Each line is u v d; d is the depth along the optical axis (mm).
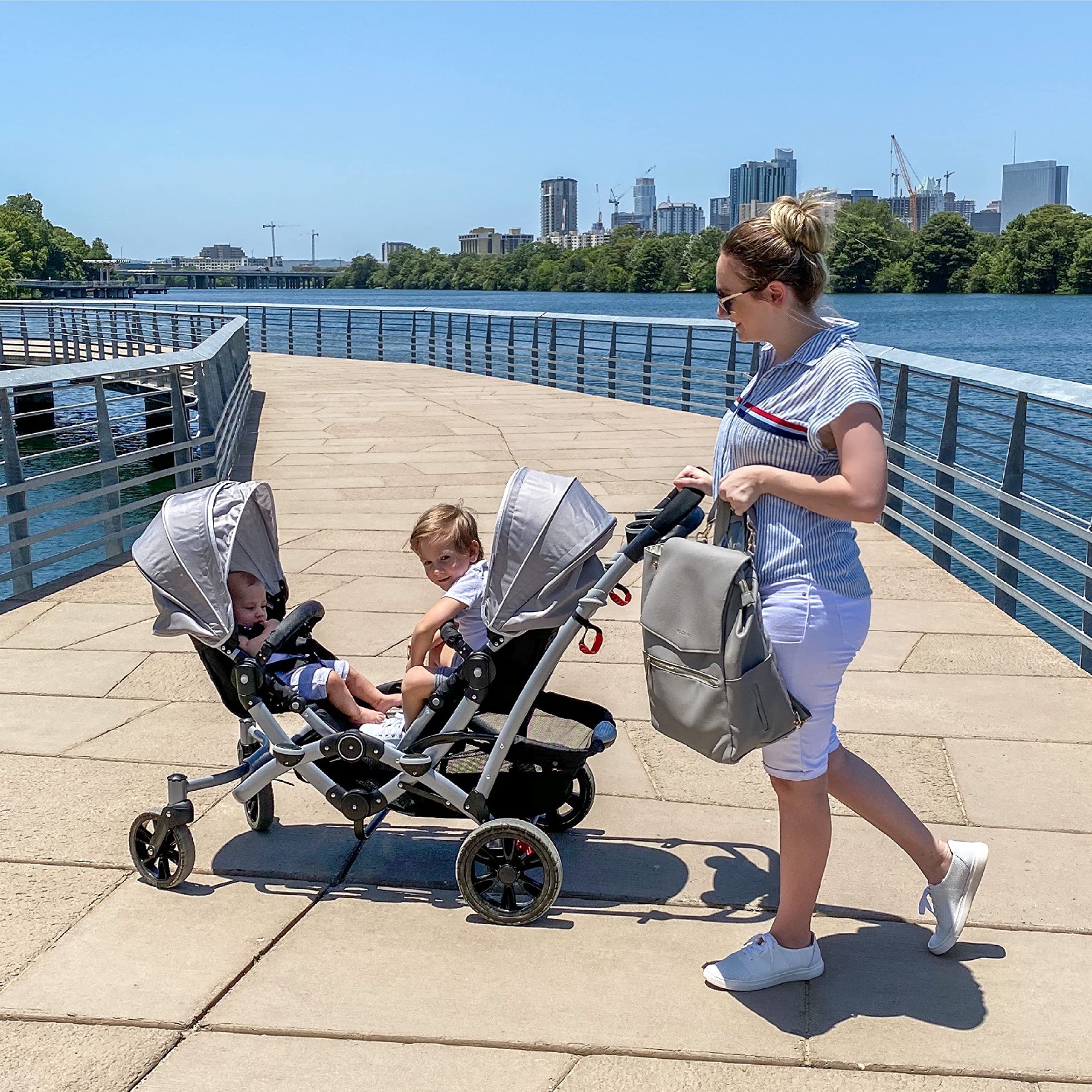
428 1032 2742
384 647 5688
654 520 2990
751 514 2795
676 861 3578
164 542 3332
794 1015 2801
